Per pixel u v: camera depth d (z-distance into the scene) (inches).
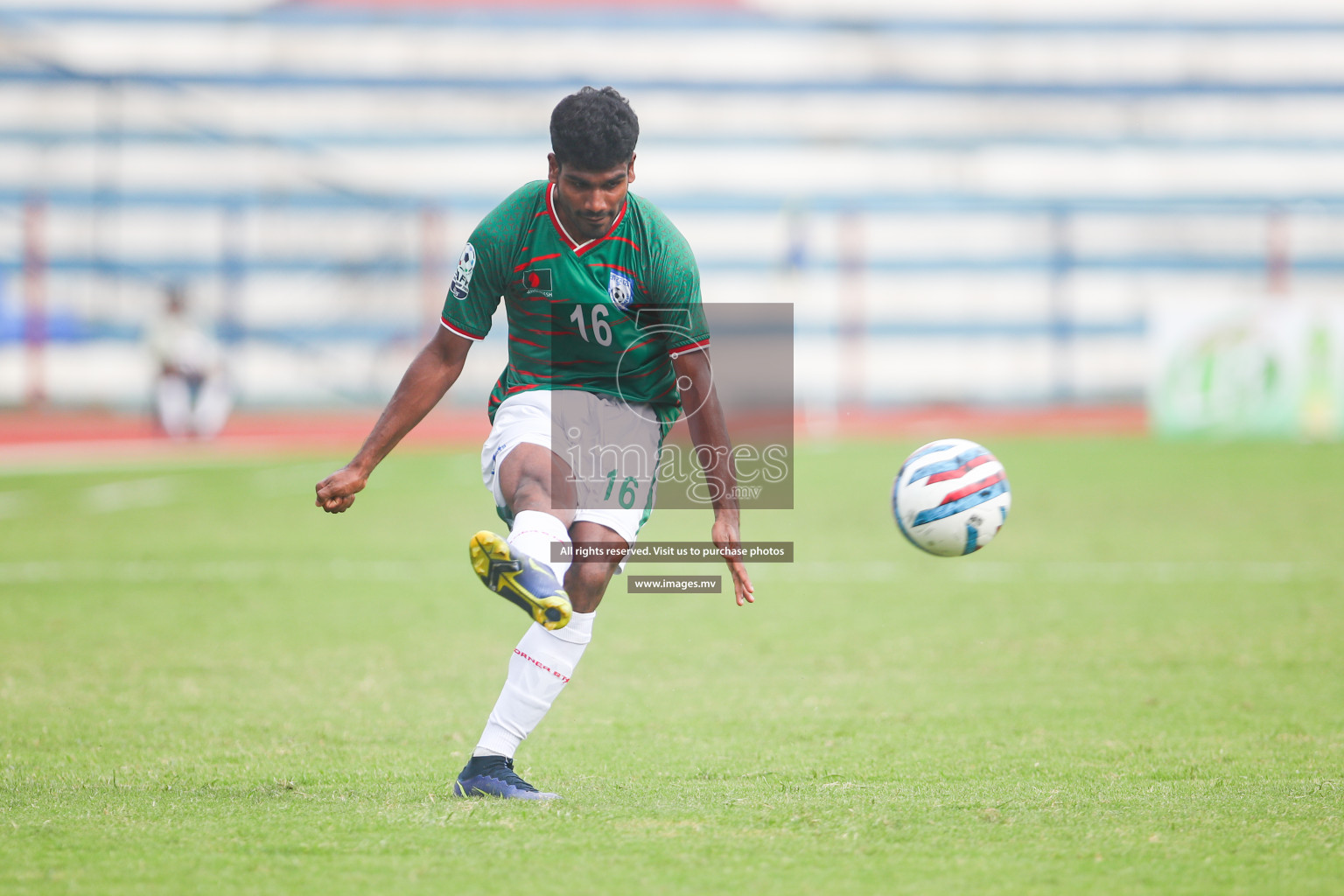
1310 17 4473.4
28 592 1192.2
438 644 976.3
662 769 622.2
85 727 716.0
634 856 464.1
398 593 1197.7
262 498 1951.3
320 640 989.2
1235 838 486.0
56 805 539.5
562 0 4503.0
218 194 4217.5
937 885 435.2
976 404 4047.7
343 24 4446.4
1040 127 4456.2
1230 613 1080.2
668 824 504.7
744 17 4520.2
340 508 551.2
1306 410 2829.7
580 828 499.2
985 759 640.4
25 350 3695.9
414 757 650.2
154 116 4244.6
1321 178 4392.2
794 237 3634.4
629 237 545.0
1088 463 2396.7
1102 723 724.0
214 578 1277.1
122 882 436.1
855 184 4419.3
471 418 3489.2
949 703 781.3
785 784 586.9
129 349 3902.6
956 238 4301.2
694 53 4517.7
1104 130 4456.2
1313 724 716.0
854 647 963.3
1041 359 4274.1
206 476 2283.5
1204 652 932.0
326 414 3730.3
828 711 759.7
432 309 4042.8
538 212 545.0
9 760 637.3
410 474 2354.8
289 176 4301.2
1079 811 526.9
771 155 4436.5
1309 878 441.4
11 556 1407.5
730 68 4512.8
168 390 3053.6
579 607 550.6
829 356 4222.4
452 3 4488.2
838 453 2679.6
